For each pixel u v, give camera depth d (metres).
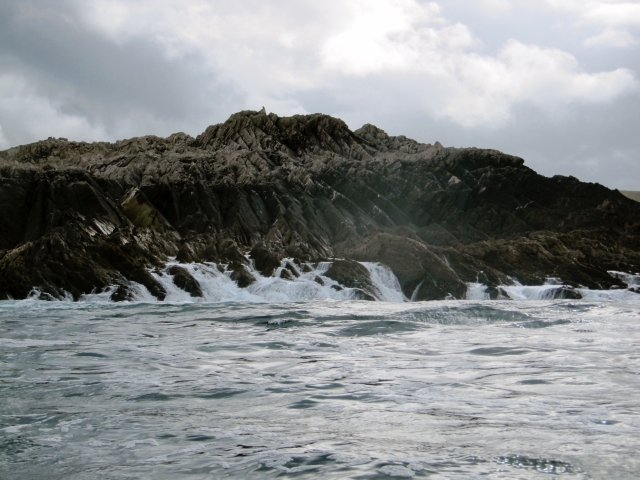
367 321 15.16
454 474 4.19
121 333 13.87
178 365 9.24
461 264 33.38
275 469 4.37
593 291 31.34
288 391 7.19
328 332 13.33
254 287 29.92
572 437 5.04
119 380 7.98
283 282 29.97
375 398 6.73
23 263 28.11
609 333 12.50
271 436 5.25
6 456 4.81
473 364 8.95
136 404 6.59
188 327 15.05
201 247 33.56
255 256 32.88
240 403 6.59
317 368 8.80
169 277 29.61
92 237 32.19
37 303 24.33
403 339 12.00
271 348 11.03
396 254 32.97
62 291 27.23
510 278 33.53
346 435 5.24
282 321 15.78
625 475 4.16
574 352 9.92
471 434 5.18
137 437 5.29
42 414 6.15
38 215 35.28
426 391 7.08
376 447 4.86
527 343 11.09
